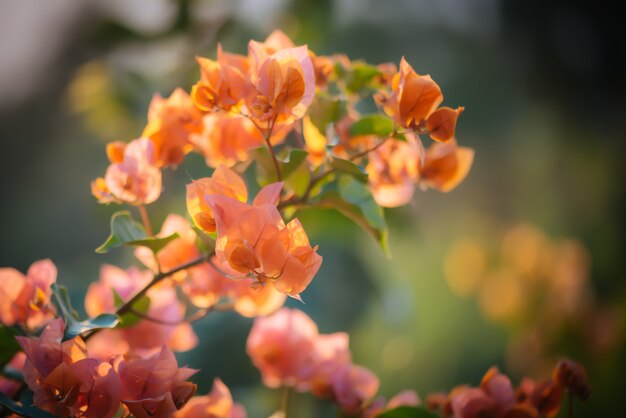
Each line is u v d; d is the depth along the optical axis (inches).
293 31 57.9
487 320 100.1
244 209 28.2
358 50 79.2
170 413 29.2
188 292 33.2
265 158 31.4
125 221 31.4
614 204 102.3
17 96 120.3
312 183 31.8
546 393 32.8
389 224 47.8
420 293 103.6
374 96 31.3
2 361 31.6
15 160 120.6
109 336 33.9
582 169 104.7
